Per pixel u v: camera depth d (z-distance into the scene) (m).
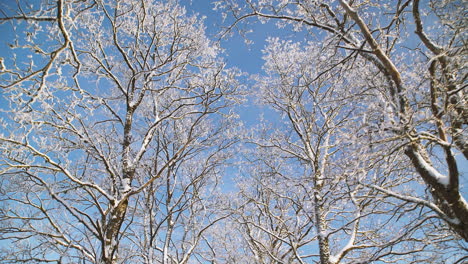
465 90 5.14
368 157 4.96
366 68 6.90
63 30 4.46
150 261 7.29
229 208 9.51
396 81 5.42
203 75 9.48
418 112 4.81
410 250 6.04
